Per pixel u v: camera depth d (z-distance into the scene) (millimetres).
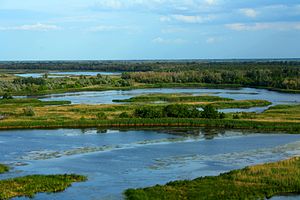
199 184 54219
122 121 106188
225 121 104750
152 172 62688
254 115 116562
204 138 90312
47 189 53562
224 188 52656
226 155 74000
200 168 65062
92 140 88562
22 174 61969
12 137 91562
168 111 111500
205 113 111188
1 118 111625
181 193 51000
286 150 78000
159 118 107812
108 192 52969
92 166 66625
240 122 103625
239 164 67438
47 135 94125
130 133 96562
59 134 95375
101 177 59969
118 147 81438
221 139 89062
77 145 83438
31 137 91750
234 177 56312
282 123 102000
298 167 59969
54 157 73125
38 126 103938
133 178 59406
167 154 75062
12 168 65688
